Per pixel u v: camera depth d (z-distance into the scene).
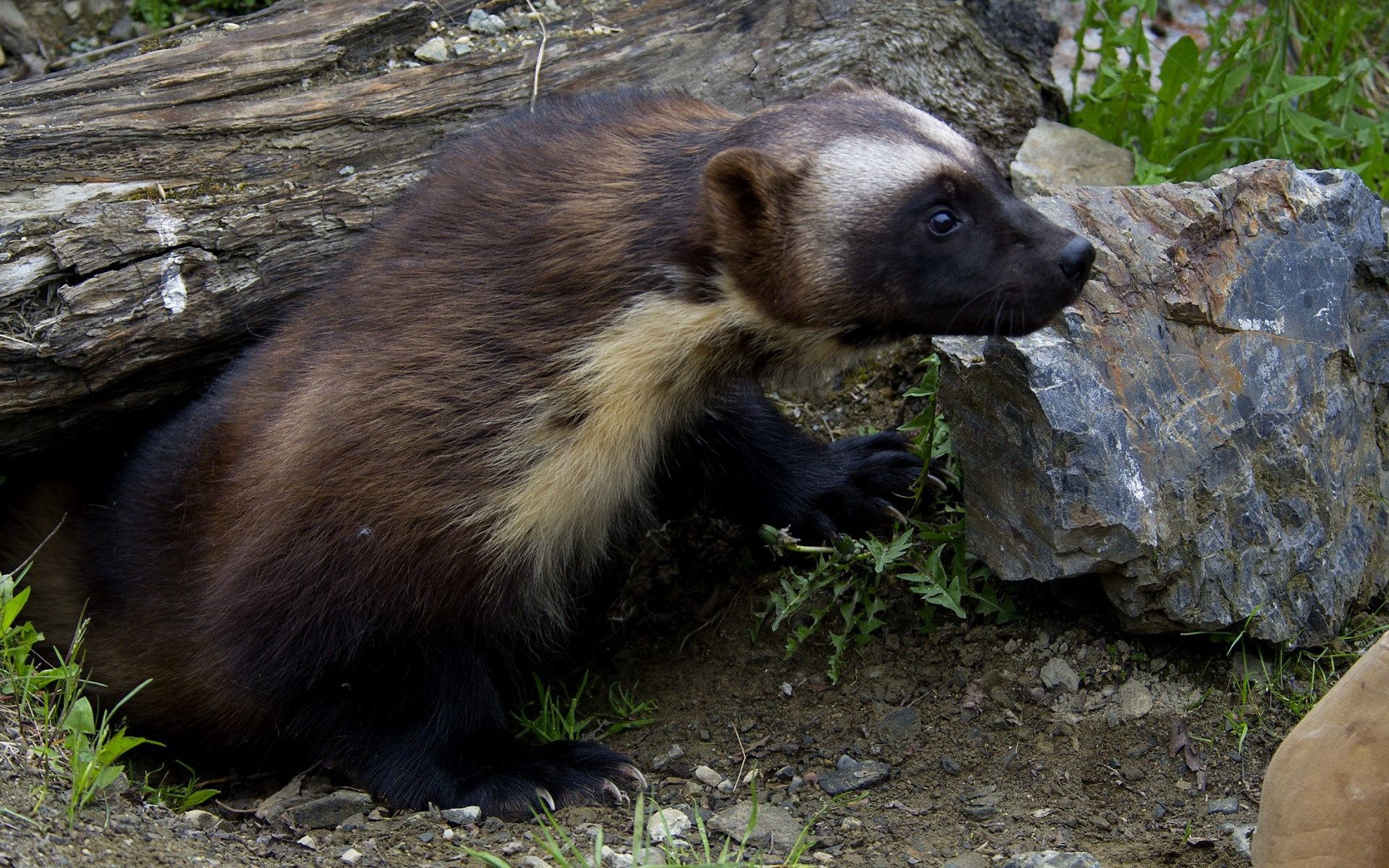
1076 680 4.18
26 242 4.37
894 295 3.76
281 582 4.06
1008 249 3.65
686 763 4.30
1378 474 4.44
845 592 4.65
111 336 4.49
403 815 4.15
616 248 3.81
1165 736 4.00
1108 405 3.91
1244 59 6.07
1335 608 4.15
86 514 5.11
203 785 4.86
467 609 4.03
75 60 5.91
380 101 5.09
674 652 4.93
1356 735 2.89
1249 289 4.20
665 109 4.18
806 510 4.86
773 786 4.11
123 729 3.88
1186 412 4.02
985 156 3.85
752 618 4.82
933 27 5.93
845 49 5.67
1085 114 6.13
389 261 4.09
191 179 4.76
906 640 4.48
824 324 3.87
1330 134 5.93
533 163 4.04
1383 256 4.40
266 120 4.94
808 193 3.71
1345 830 2.90
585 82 5.38
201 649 4.45
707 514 5.35
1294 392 4.16
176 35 5.82
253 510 4.14
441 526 3.87
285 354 4.34
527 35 5.48
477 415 3.81
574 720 4.79
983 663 4.32
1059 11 6.89
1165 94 5.93
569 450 3.86
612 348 3.81
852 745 4.21
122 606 4.78
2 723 3.69
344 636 4.08
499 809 4.13
